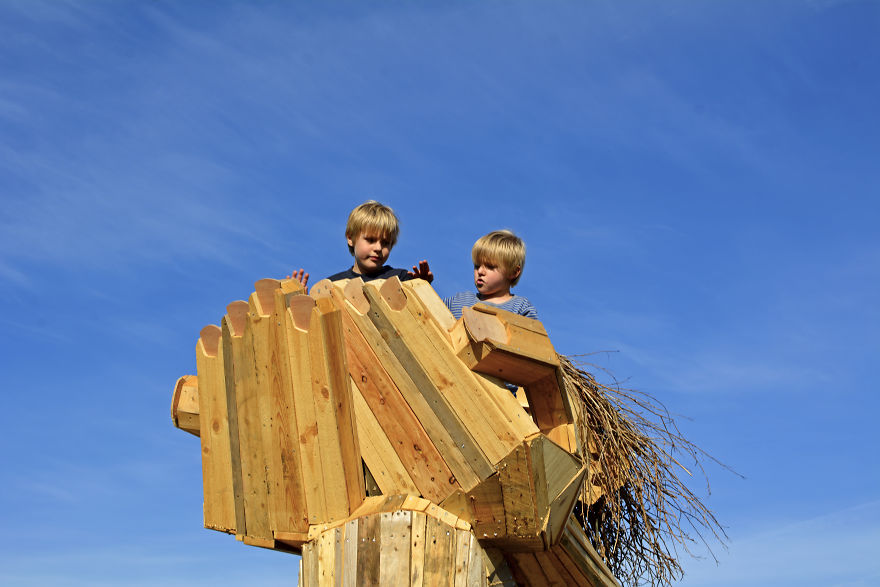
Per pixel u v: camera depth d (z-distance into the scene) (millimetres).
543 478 3758
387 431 4148
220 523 4723
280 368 4371
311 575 4094
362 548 3889
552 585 4320
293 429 4301
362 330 4277
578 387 4629
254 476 4492
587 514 4734
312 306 4301
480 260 5234
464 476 3896
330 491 4129
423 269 5469
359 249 5785
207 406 4867
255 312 4504
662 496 4676
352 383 4305
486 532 3895
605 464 4566
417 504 3912
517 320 4004
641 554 4836
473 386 3902
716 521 4711
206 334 4906
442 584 3750
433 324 4027
